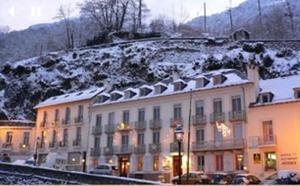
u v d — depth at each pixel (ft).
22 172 109.91
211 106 136.67
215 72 149.28
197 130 137.59
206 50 229.66
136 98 153.89
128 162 149.89
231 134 129.80
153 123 146.30
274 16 339.77
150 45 240.12
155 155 142.82
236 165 126.31
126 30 302.25
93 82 228.63
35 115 226.99
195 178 106.11
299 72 193.77
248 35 239.71
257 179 103.30
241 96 131.44
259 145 122.83
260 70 200.75
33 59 259.60
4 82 248.11
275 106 124.06
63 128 176.65
